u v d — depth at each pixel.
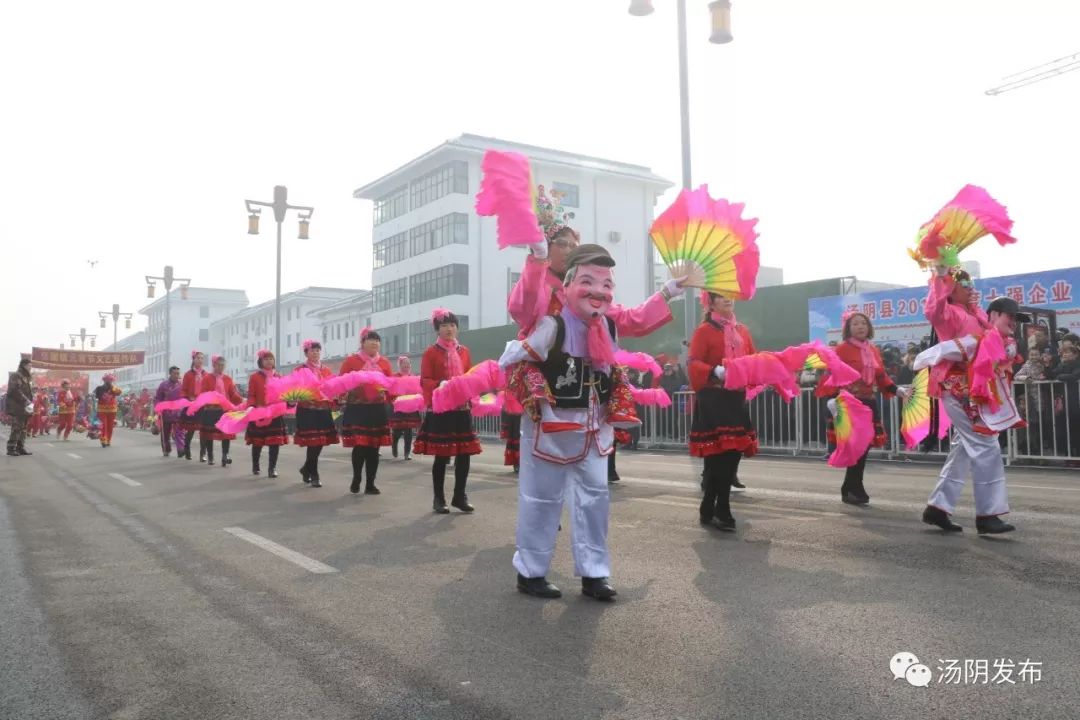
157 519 7.27
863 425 7.07
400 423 13.98
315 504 8.29
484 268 39.25
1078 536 5.76
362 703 2.92
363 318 49.56
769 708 2.80
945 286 5.83
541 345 4.25
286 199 24.66
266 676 3.21
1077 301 12.32
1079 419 11.36
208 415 13.85
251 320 70.62
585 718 2.75
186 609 4.20
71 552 5.75
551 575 4.95
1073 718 2.69
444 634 3.72
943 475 6.02
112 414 20.08
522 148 39.97
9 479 11.10
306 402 10.16
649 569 4.96
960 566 4.86
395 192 43.53
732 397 6.29
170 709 2.90
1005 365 5.73
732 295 4.51
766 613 3.94
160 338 87.69
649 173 42.31
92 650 3.56
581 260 4.22
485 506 8.08
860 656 3.30
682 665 3.25
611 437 4.46
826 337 15.80
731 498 8.07
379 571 5.05
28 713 2.89
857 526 6.34
